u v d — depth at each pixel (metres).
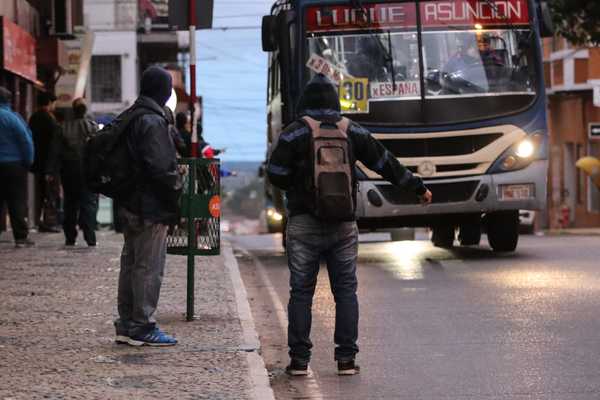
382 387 17.61
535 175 36.25
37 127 48.44
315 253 18.45
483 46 36.44
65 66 66.25
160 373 17.36
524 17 36.78
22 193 38.94
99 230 59.75
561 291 27.73
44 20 67.38
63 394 15.88
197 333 21.02
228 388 16.27
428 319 24.00
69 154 38.88
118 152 19.48
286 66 36.12
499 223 38.38
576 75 91.88
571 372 18.38
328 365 19.55
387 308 25.66
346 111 35.97
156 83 19.50
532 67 36.59
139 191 19.55
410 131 35.81
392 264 35.59
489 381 17.81
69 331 21.20
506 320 23.56
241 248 48.34
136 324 19.64
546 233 65.81
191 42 32.00
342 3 36.19
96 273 30.83
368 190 35.41
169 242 22.62
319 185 18.00
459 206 35.88
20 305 24.62
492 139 36.09
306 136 18.17
